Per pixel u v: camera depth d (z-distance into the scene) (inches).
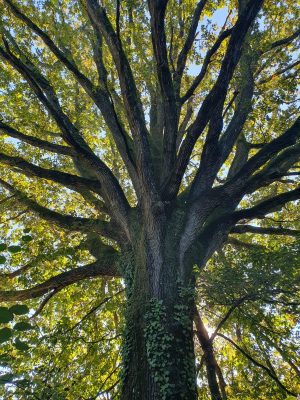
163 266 250.2
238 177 295.4
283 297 280.4
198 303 270.7
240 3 313.0
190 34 318.3
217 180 476.1
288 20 439.2
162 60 250.4
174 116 280.7
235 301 270.8
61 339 324.2
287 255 271.1
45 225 422.0
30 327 93.4
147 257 256.1
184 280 258.2
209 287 263.3
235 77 336.5
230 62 240.1
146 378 203.2
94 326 400.8
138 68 390.6
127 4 273.9
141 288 246.8
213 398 309.7
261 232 357.1
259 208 317.7
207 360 332.5
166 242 266.7
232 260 303.3
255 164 293.7
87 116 464.8
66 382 310.8
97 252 350.3
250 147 403.2
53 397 217.0
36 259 353.7
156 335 217.0
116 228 326.3
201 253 291.7
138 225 293.4
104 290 438.0
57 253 357.7
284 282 261.1
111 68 447.5
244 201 543.5
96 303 419.5
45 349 323.6
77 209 476.4
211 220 323.6
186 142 250.4
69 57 396.2
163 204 266.8
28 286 363.9
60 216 356.5
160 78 260.8
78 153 315.0
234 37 242.4
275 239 466.0
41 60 411.5
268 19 418.0
